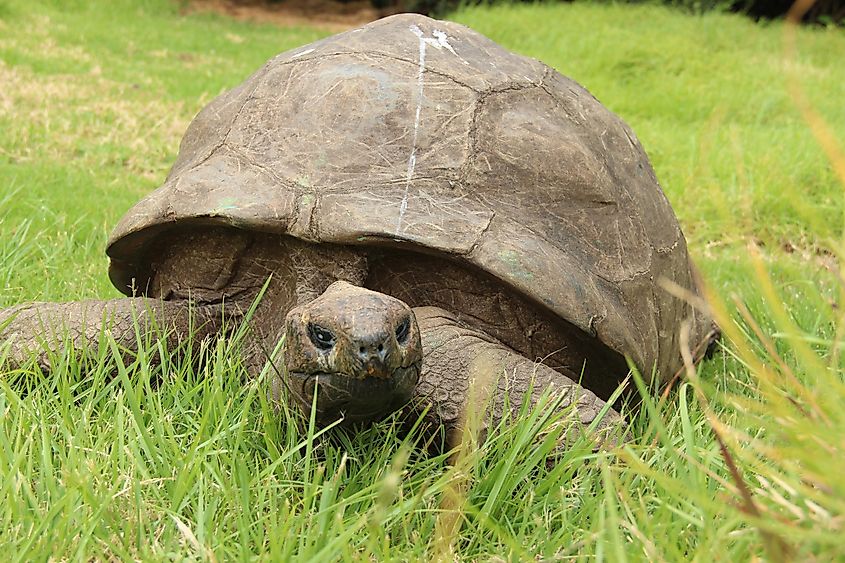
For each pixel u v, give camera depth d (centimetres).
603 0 1557
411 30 299
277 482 209
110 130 738
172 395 246
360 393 211
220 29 1706
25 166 597
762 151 699
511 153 266
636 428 266
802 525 163
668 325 301
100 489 197
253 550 190
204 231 273
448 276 255
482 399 231
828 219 592
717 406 290
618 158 306
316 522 193
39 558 175
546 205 264
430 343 238
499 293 255
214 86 1011
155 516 199
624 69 1091
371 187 251
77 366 254
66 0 1481
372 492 210
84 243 448
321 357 210
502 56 304
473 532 201
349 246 250
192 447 210
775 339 323
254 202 251
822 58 1244
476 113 270
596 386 280
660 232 309
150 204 272
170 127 780
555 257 252
